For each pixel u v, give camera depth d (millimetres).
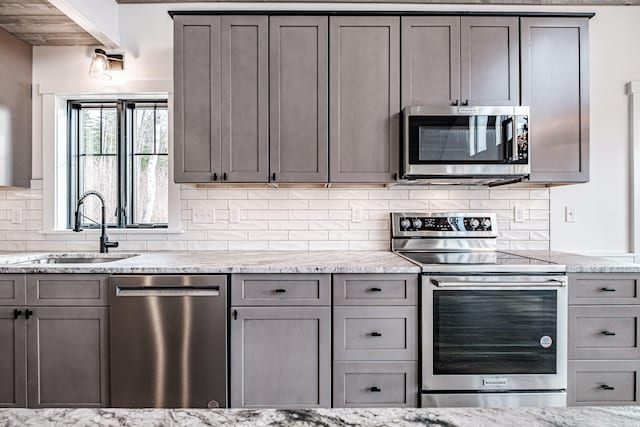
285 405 1830
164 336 1828
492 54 2172
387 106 2158
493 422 528
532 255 2271
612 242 2529
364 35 2156
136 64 2504
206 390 1827
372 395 1835
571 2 2496
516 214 2535
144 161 2619
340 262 1973
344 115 2156
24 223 2516
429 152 2078
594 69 2516
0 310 1850
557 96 2188
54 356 1849
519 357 1831
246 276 1835
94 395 1851
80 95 2523
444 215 2471
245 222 2523
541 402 1834
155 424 521
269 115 2148
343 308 1831
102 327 1844
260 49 2146
